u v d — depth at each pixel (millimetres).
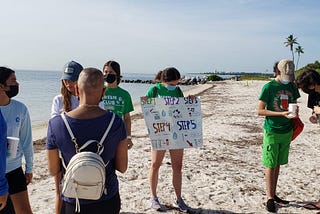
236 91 47312
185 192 6098
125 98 4738
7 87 3480
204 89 54156
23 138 3717
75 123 2613
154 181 5293
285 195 6008
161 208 5285
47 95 40906
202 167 7773
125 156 2848
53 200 5754
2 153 2674
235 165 8062
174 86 5355
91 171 2449
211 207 5449
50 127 2688
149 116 5129
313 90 4980
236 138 11695
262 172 7492
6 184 2699
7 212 3410
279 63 5172
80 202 2656
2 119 2730
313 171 7559
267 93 5129
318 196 5977
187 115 5203
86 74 2693
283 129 5086
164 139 5121
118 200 2861
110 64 4609
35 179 7152
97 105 2754
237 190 6234
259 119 16844
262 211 5297
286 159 5320
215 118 17344
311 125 14414
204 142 10828
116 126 2699
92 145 2607
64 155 2670
